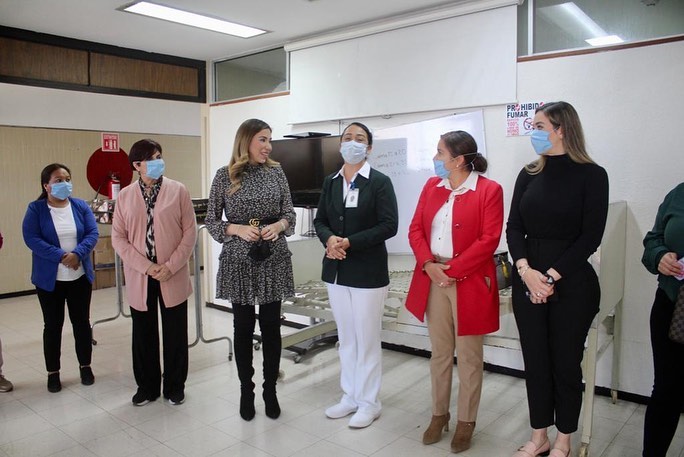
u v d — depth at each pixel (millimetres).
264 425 2826
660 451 2127
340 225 2723
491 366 3652
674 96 2848
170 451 2549
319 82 4332
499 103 3395
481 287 2422
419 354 3992
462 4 3506
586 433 2451
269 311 2803
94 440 2664
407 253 3889
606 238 2514
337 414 2904
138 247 2916
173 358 3064
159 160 2879
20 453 2535
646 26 2928
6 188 5828
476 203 2426
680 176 2859
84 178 6254
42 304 3227
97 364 3805
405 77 3799
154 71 5094
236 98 5207
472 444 2613
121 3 3680
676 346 2072
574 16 3162
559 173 2234
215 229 2738
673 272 2025
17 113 5117
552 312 2244
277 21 4059
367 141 2715
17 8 3791
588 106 3107
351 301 2773
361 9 3750
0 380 3301
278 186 2801
